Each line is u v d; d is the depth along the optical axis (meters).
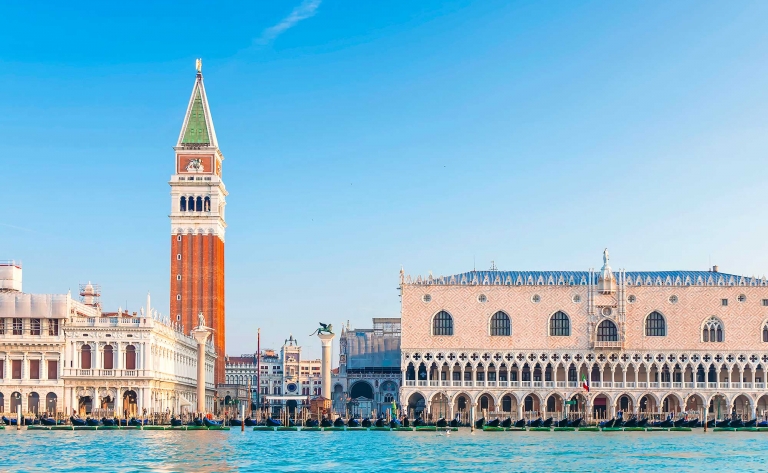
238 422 174.75
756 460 109.81
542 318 197.00
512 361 195.88
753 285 196.50
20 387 170.88
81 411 174.50
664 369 196.50
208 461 105.31
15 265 185.38
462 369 195.88
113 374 172.12
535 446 127.38
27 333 172.50
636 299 197.12
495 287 198.38
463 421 186.62
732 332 195.38
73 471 94.75
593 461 107.88
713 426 178.00
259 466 101.62
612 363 195.38
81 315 185.12
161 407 184.62
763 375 194.88
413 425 172.38
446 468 100.75
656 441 138.38
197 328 195.75
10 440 129.62
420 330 197.38
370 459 109.19
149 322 174.00
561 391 193.75
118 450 115.31
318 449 121.38
